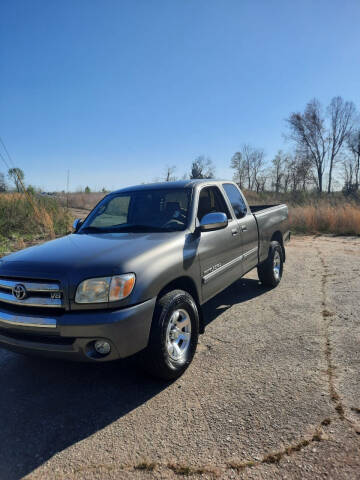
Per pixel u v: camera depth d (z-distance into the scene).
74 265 2.91
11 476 2.29
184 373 3.45
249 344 4.01
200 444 2.49
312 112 45.09
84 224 4.54
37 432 2.71
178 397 3.06
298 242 11.22
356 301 5.29
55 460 2.41
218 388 3.16
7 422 2.84
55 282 2.84
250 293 5.97
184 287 3.65
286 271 7.38
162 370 3.15
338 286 6.11
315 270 7.35
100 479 2.23
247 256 5.07
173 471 2.26
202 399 3.02
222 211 4.74
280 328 4.43
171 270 3.25
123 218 4.32
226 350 3.89
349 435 2.49
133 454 2.43
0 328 3.10
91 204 27.61
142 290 2.91
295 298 5.58
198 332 3.62
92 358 2.86
